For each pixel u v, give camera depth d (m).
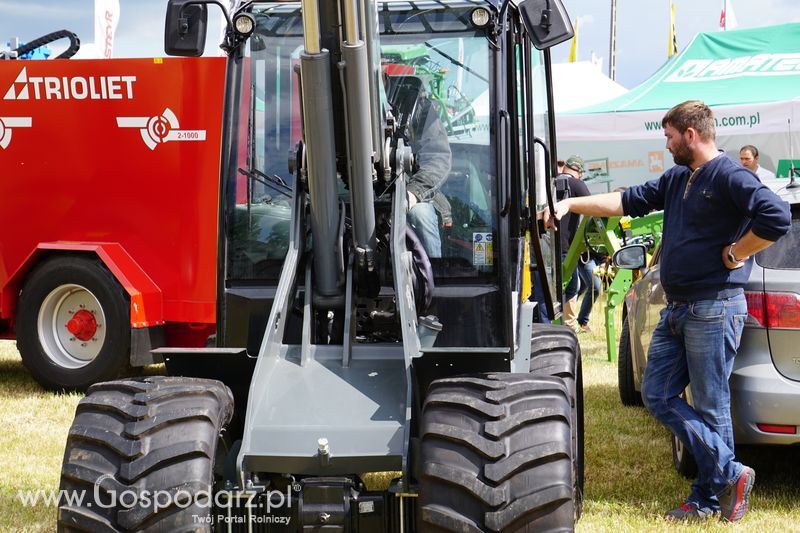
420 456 3.01
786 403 4.45
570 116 16.05
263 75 4.13
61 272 7.64
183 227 7.59
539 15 3.57
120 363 7.57
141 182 7.66
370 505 3.15
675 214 4.50
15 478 5.25
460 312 3.93
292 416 3.26
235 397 3.62
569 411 3.06
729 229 4.29
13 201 7.95
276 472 3.26
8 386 8.10
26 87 7.82
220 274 4.02
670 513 4.58
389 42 4.03
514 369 3.81
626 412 7.09
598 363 9.27
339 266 3.64
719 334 4.35
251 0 4.12
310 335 3.64
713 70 16.67
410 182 3.96
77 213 7.81
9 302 7.99
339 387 3.38
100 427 3.05
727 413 4.44
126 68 7.62
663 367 4.60
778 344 4.53
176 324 7.98
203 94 7.51
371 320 3.73
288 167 3.77
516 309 4.16
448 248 3.95
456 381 3.16
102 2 12.38
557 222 5.47
